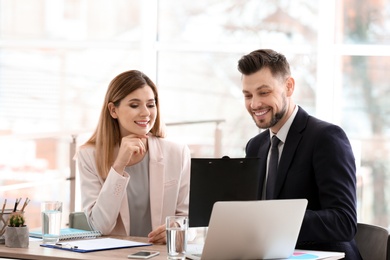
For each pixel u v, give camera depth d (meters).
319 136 3.40
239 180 3.25
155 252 3.18
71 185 6.40
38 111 10.98
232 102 7.84
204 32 7.83
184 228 3.08
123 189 3.76
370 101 6.71
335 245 3.38
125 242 3.44
